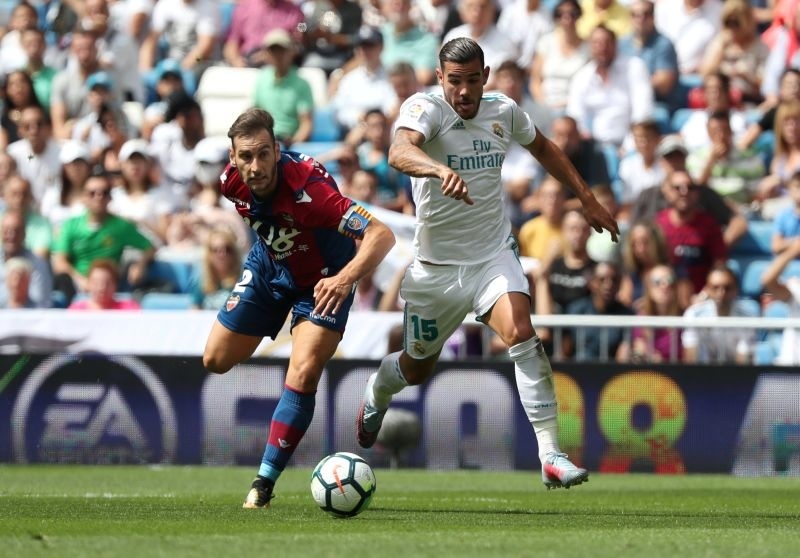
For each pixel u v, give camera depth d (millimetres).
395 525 19844
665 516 22875
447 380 37656
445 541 16859
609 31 51844
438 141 23797
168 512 22125
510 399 37500
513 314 23891
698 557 15367
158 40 60531
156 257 47281
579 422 37625
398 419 36812
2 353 38656
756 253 47281
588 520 21609
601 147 48781
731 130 49031
